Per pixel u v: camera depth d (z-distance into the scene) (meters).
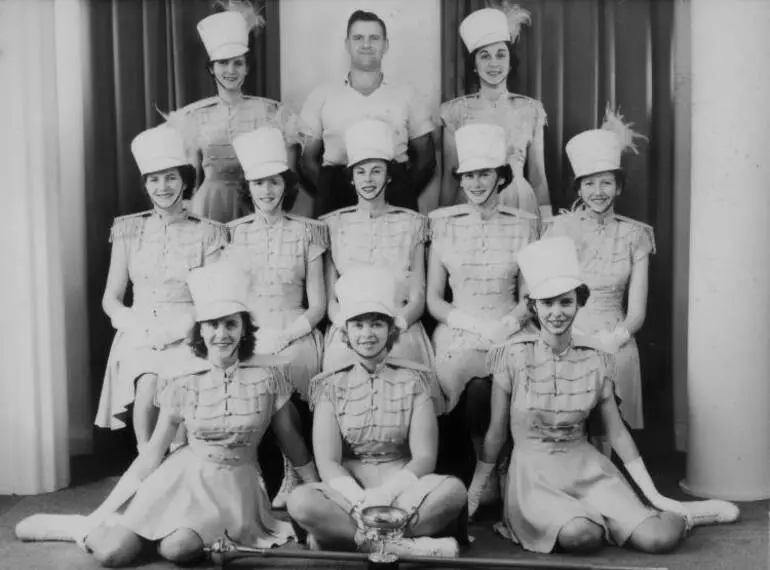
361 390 3.37
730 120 3.84
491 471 3.63
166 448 3.39
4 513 3.77
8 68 3.96
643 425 4.33
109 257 4.47
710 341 3.92
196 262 4.08
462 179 4.09
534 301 3.48
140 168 4.09
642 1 4.43
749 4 3.79
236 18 4.36
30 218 3.98
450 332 3.99
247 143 4.05
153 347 3.92
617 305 4.18
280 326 4.00
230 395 3.33
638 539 3.25
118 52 4.41
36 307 4.00
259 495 3.41
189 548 3.14
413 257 4.11
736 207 3.86
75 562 3.23
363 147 4.05
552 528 3.26
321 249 4.10
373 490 3.20
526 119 4.45
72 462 4.49
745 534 3.47
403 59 4.68
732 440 3.90
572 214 4.23
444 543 3.12
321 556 3.06
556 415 3.40
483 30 4.40
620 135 4.47
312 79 4.68
